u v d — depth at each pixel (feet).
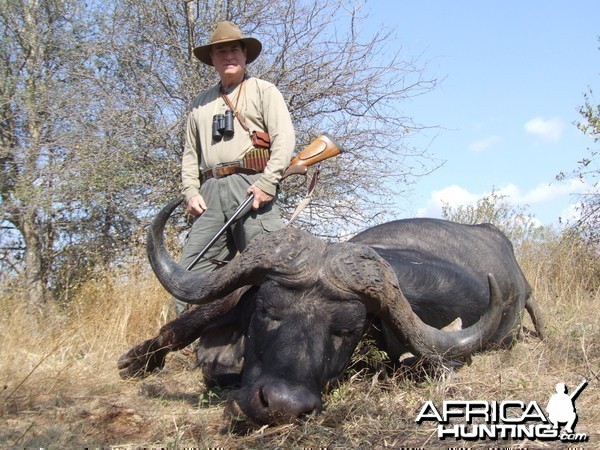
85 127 15.99
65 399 8.55
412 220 13.48
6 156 16.02
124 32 17.12
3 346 10.57
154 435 7.38
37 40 16.35
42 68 16.66
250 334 8.18
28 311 12.99
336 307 7.86
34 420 7.68
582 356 10.03
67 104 16.07
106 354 11.32
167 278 8.73
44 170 15.37
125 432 7.52
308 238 8.24
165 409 8.39
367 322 8.61
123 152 16.08
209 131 10.74
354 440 6.87
